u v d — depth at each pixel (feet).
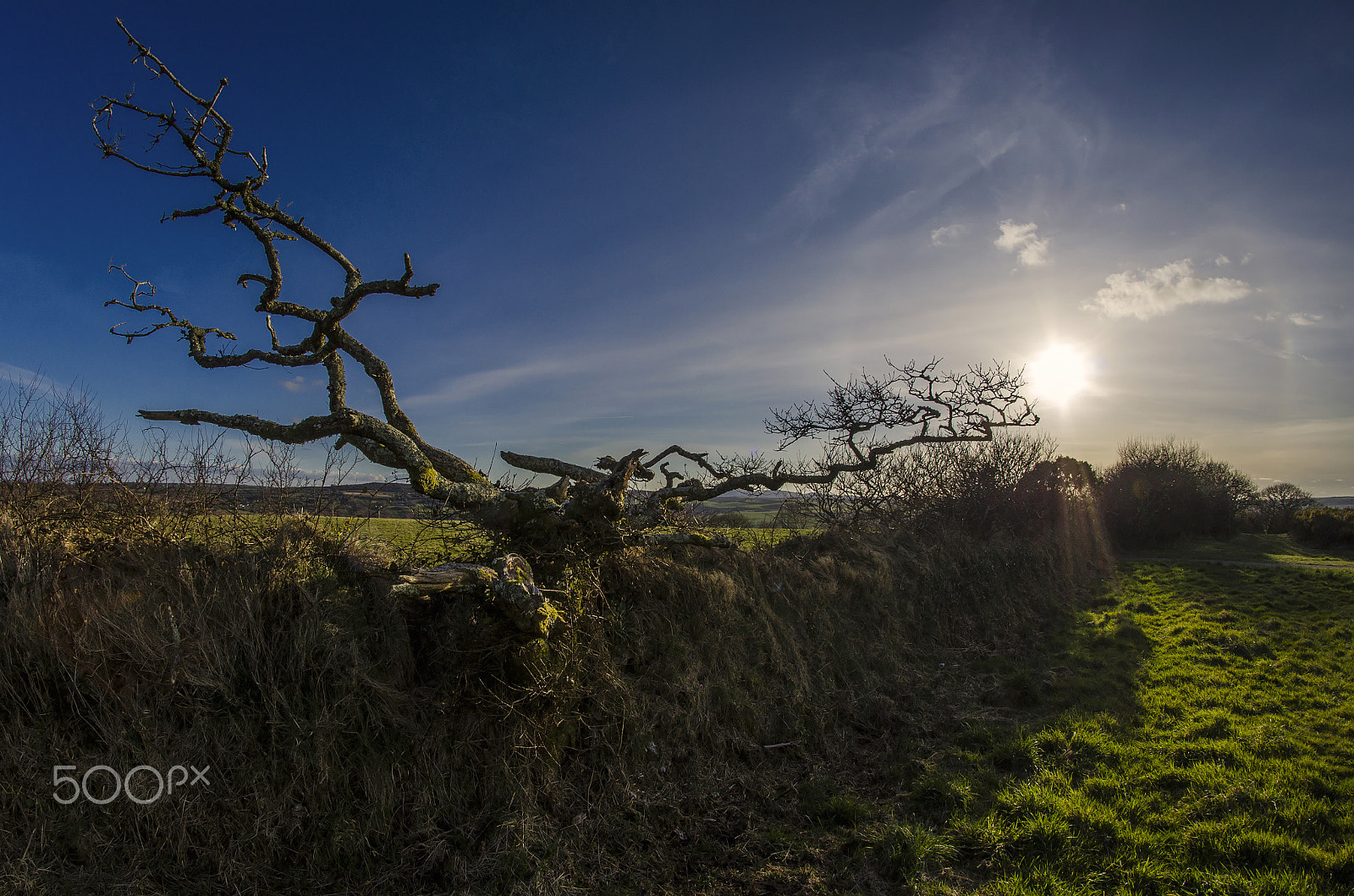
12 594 13.55
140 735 13.57
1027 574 50.85
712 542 24.25
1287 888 14.05
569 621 17.99
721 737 21.52
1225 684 29.14
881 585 35.29
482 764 16.79
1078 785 19.77
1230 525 115.34
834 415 39.91
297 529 17.19
